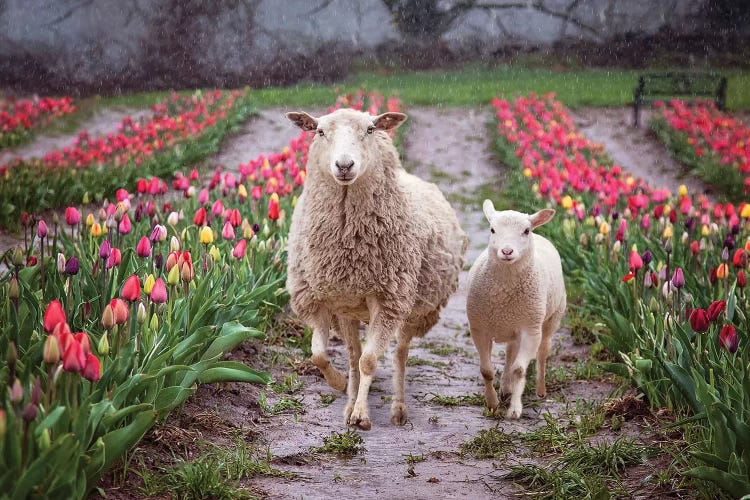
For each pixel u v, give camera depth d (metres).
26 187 21.53
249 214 16.36
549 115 37.44
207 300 9.30
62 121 40.88
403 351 10.34
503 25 73.75
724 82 42.72
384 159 9.67
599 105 44.97
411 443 9.21
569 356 13.09
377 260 9.45
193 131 32.69
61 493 5.82
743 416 7.16
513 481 7.95
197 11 67.75
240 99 43.28
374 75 65.94
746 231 15.23
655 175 32.50
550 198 22.50
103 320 7.02
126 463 7.25
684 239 13.60
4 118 34.94
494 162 34.38
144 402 7.53
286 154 20.39
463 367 12.92
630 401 9.74
